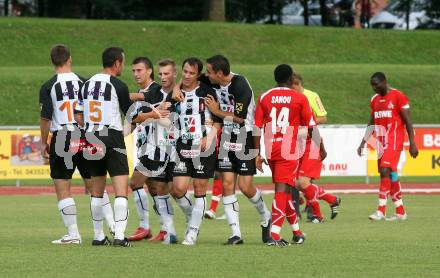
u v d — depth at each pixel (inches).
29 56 5280.5
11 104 4288.9
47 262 1236.5
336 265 1218.0
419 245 1451.8
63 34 5546.3
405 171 3090.6
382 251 1370.6
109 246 1427.2
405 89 4746.6
